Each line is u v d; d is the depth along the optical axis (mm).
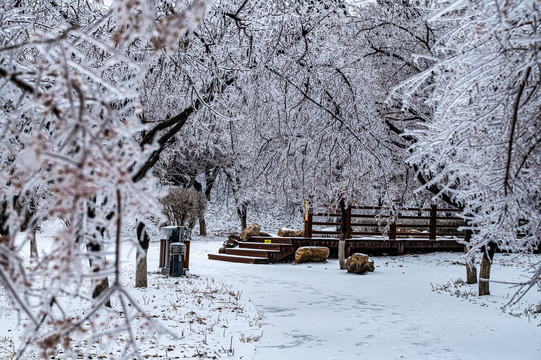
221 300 12109
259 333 9211
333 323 10383
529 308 12000
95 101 2195
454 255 23172
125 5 2100
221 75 9562
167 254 16016
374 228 26906
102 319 8156
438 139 5297
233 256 21359
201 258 22094
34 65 2662
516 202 4305
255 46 9477
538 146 4551
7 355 6086
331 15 11289
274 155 13070
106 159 1980
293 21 9398
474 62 4617
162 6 7625
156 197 2207
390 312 11703
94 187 1999
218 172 35406
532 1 3711
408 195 17438
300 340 8844
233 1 9367
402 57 14586
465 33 6031
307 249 21047
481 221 5258
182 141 13172
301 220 35469
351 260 18297
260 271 18203
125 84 2598
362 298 13469
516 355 8180
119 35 2211
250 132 12516
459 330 9977
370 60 14680
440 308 12266
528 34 4422
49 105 2199
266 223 35812
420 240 23500
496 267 18484
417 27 14672
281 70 9859
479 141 4688
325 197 18125
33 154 1944
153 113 10047
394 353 8180
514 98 4363
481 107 4637
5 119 3240
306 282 16016
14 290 2082
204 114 10297
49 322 2436
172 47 2156
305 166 13523
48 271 2244
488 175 4590
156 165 15281
